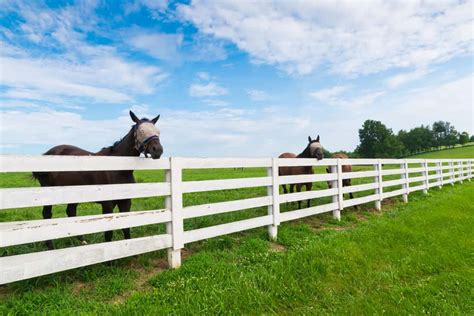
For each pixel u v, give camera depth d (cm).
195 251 459
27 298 287
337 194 695
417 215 652
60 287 313
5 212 731
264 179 525
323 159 667
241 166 493
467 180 1653
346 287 335
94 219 326
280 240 511
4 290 315
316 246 431
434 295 319
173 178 392
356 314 278
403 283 349
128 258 409
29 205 281
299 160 608
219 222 611
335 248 425
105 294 308
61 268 297
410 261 400
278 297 306
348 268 375
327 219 692
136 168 360
